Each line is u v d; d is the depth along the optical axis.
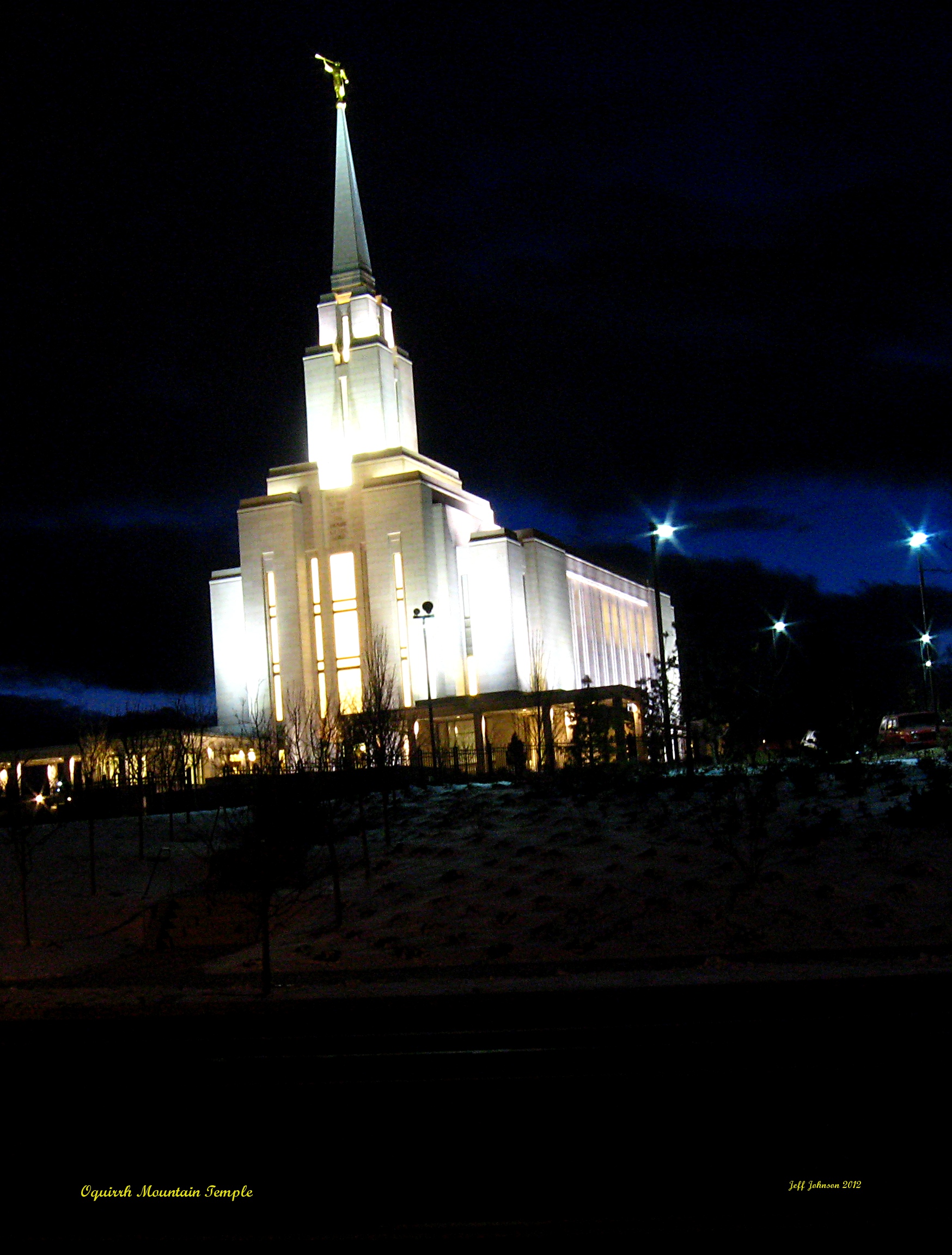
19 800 44.81
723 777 35.56
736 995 17.89
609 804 36.31
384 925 26.83
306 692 83.19
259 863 23.72
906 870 25.69
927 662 64.19
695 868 27.72
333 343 91.38
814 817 31.05
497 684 82.88
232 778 45.78
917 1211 9.00
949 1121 10.98
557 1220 9.09
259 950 26.98
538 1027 16.28
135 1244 9.02
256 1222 9.35
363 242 94.19
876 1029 14.66
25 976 26.16
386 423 89.75
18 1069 15.34
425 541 81.88
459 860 31.53
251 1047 16.08
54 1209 9.81
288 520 85.50
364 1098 12.90
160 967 26.41
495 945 24.25
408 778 46.72
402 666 80.69
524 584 86.88
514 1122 11.66
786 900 24.83
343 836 36.00
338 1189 9.99
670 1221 8.98
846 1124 11.04
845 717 43.59
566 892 27.03
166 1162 10.96
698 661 37.41
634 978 20.41
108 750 62.00
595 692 63.88
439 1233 8.95
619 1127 11.30
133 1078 14.48
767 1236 8.69
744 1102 11.91
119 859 37.72
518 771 49.66
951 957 20.39
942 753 45.28
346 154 95.69
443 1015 17.88
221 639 88.31
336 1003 19.91
